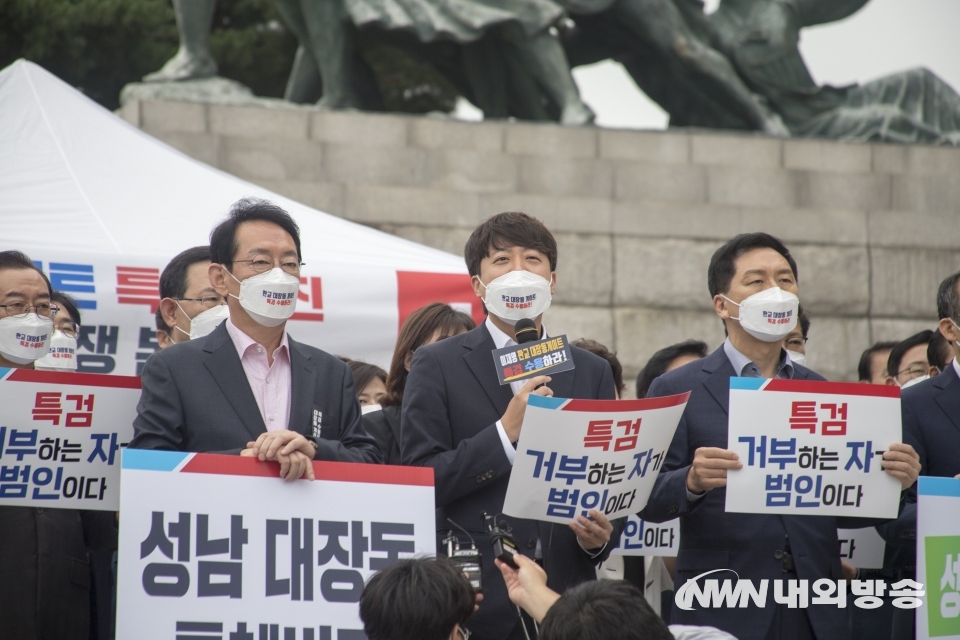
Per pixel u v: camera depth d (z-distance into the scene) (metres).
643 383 21.64
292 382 14.47
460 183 39.69
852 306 40.34
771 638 14.47
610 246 39.25
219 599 12.68
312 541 13.05
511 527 14.01
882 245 40.84
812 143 42.47
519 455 13.06
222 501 12.91
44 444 14.03
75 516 15.30
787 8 46.06
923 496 14.47
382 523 13.26
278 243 14.45
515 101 44.75
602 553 14.11
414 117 40.03
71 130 24.52
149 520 12.68
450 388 14.37
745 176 41.53
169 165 24.84
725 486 14.59
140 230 23.08
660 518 14.38
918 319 40.66
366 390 21.27
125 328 21.86
